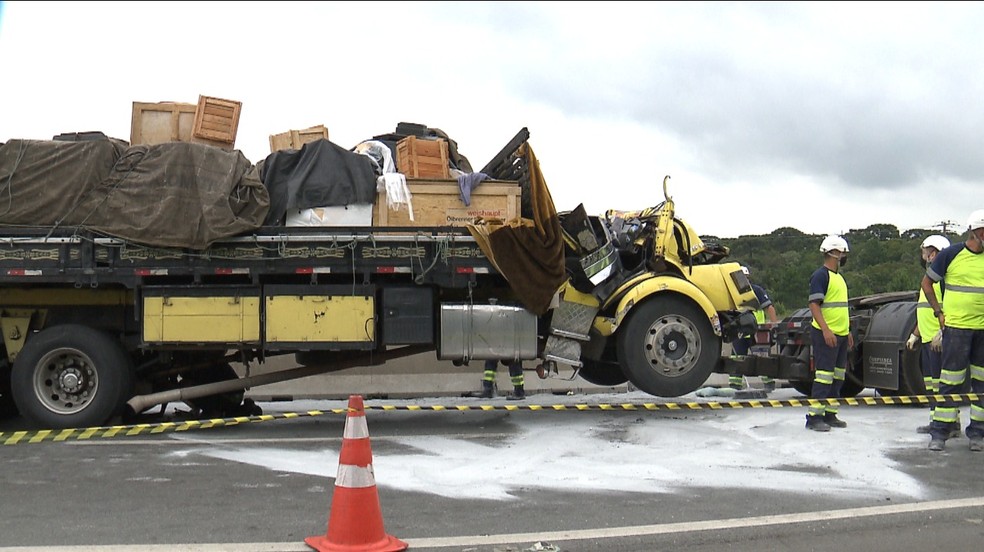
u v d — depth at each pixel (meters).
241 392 10.16
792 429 8.31
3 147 8.30
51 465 6.77
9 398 9.95
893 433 8.12
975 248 7.30
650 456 7.03
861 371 10.61
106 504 5.51
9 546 4.57
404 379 12.21
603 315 9.31
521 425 8.86
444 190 8.77
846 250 8.41
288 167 8.73
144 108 9.02
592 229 9.13
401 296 8.53
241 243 8.34
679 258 9.72
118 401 8.40
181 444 7.77
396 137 9.96
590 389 12.75
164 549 4.52
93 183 8.31
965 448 7.40
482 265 8.52
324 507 5.43
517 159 9.14
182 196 8.27
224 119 8.98
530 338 8.71
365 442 4.53
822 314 8.34
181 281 8.49
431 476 6.30
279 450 7.43
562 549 4.61
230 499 5.64
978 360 7.40
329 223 8.59
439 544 4.63
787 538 4.85
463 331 8.64
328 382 11.96
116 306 8.73
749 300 9.88
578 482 6.14
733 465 6.69
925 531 5.00
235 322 8.38
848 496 5.77
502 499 5.66
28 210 8.23
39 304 8.73
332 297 8.41
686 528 4.96
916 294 11.13
